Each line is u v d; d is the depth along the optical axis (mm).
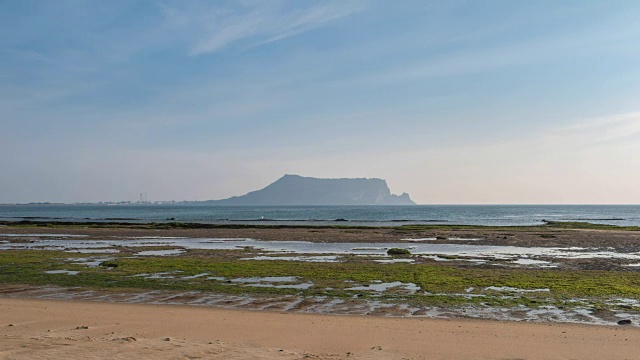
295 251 40625
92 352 10445
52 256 35406
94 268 28688
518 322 15695
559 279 24156
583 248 43125
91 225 85062
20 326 14375
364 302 19000
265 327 14719
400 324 15219
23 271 27422
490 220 125750
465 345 12875
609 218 138625
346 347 12609
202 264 30141
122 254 37531
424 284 22844
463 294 20500
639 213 196125
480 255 37250
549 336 13852
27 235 61438
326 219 133375
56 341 11602
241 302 19078
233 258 34812
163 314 16516
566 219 130750
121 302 19094
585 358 11883
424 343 13031
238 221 118375
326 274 25984
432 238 55750
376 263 31266
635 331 14453
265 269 27859
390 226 83688
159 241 52281
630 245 45781
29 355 9984
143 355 10430
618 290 21156
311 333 14016
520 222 112188
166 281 23953
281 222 111750
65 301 19047
